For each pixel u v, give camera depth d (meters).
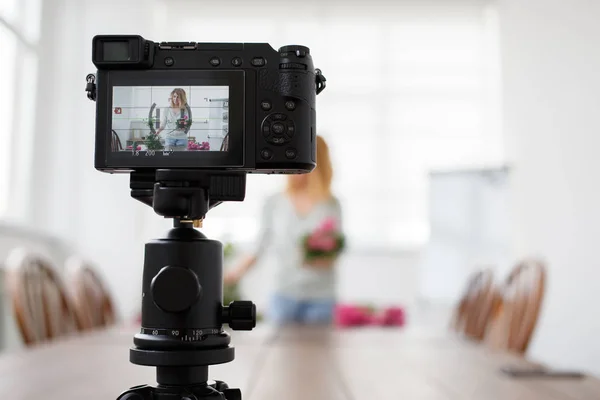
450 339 2.22
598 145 3.87
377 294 5.06
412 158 5.27
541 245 4.39
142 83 0.65
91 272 2.75
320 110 5.29
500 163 5.05
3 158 4.39
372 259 5.09
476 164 5.22
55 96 4.89
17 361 1.53
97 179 4.88
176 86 0.65
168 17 5.30
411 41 5.35
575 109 4.13
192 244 0.63
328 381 1.32
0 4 4.28
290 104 0.64
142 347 0.63
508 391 1.21
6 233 3.91
